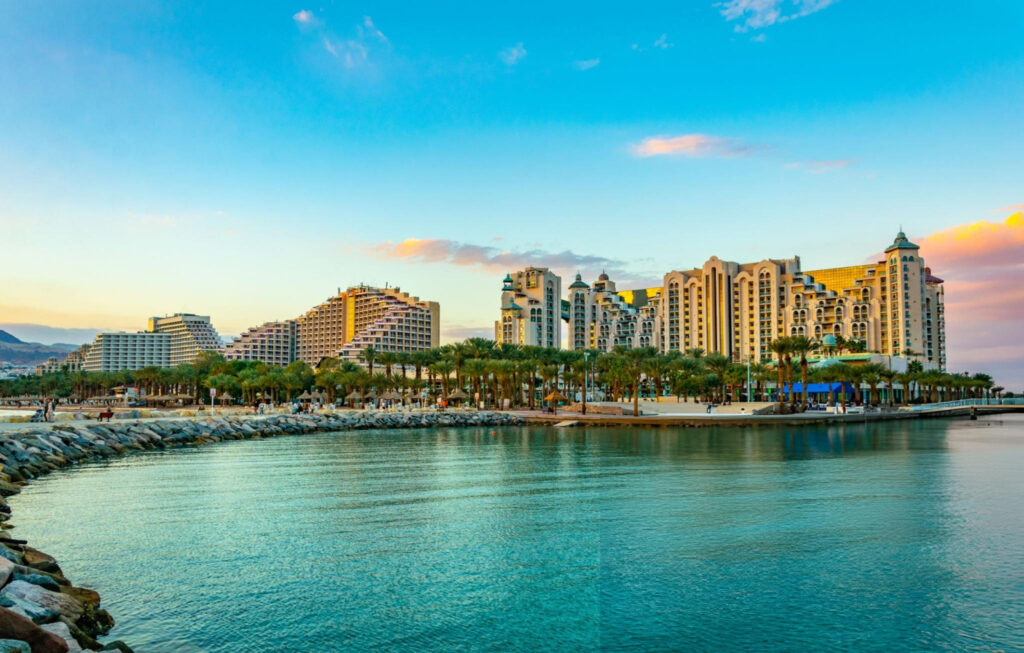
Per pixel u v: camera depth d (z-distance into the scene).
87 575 21.16
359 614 18.17
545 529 27.55
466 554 23.80
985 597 19.61
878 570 22.06
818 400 168.38
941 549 24.47
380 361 158.62
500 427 105.56
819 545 25.02
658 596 19.69
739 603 19.17
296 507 32.06
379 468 47.59
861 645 16.53
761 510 31.38
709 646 16.44
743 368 158.50
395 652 15.94
